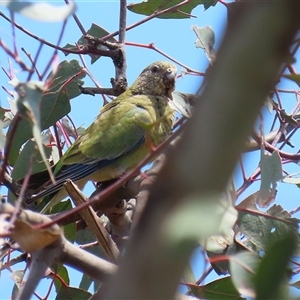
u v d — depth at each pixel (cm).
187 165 252
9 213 432
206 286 639
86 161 968
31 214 446
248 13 247
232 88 248
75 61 805
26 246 439
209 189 251
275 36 245
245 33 246
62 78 803
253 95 247
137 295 254
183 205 249
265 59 246
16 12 411
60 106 802
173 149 260
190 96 672
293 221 693
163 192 256
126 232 738
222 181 251
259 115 256
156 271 250
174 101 664
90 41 830
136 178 696
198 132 251
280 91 730
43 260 456
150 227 256
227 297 640
